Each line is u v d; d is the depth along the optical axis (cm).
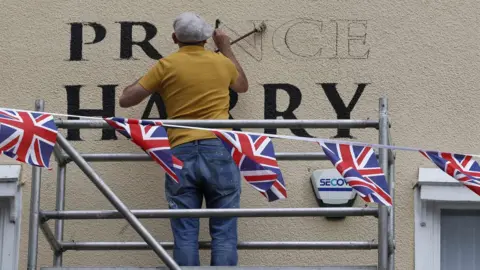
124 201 1791
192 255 1628
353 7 1830
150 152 1484
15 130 1455
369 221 1772
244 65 1817
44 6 1841
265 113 1808
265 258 1770
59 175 1733
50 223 1783
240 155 1482
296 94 1809
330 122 1549
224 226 1639
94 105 1819
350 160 1494
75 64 1831
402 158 1791
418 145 1794
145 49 1831
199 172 1630
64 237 1783
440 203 1789
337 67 1814
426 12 1825
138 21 1838
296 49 1820
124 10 1841
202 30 1684
